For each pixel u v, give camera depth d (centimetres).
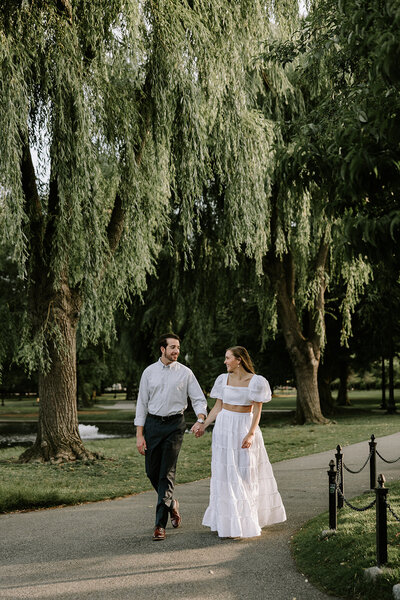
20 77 1048
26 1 1062
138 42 1167
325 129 503
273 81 1730
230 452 617
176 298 2616
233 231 1444
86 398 5112
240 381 638
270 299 2434
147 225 1383
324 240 2202
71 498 869
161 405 641
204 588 468
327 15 614
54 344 1308
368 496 800
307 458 1327
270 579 487
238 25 1308
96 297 1211
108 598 449
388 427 2072
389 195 415
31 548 596
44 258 1292
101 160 1248
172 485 631
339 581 466
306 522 674
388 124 383
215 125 1374
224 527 602
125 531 659
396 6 359
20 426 3331
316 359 2469
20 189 1066
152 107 1272
